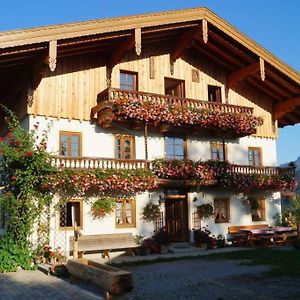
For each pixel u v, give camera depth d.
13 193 16.34
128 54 20.39
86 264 11.17
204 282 11.48
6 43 15.07
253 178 21.66
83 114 18.64
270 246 20.89
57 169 16.28
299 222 22.16
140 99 18.94
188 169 19.59
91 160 17.56
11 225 15.67
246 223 22.53
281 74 22.25
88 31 16.70
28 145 16.02
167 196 20.36
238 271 13.29
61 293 10.12
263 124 24.31
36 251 15.98
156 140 20.48
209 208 21.02
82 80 18.88
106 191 18.45
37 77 17.02
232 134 22.62
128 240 17.89
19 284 11.57
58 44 16.36
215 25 20.14
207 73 22.69
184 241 20.69
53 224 16.97
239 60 22.31
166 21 18.75
